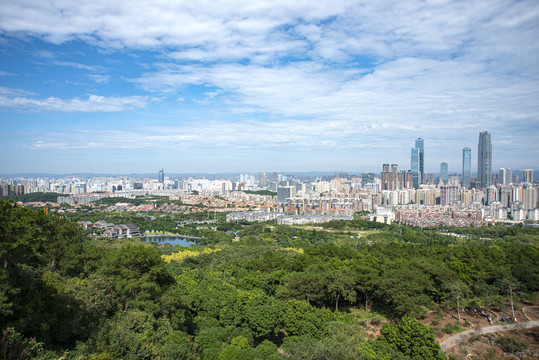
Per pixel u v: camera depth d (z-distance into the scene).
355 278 141.88
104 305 88.62
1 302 61.97
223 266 193.12
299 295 136.75
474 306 142.25
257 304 118.56
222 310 120.50
